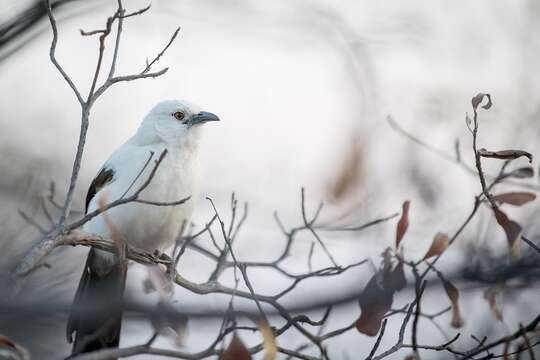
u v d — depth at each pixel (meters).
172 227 13.52
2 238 15.22
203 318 9.47
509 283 10.48
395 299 10.73
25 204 17.11
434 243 9.92
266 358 8.93
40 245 9.58
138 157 13.37
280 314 9.98
